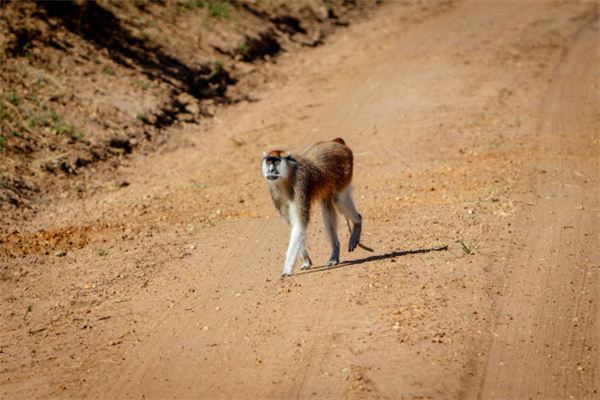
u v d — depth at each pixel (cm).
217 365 1762
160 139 4006
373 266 2212
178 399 1639
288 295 2084
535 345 1762
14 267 2488
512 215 2616
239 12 6262
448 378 1616
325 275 2192
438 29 6944
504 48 6066
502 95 4725
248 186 3328
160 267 2430
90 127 3819
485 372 1653
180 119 4331
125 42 4831
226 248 2567
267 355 1777
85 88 4125
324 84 5278
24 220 2941
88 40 4609
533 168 3228
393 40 6594
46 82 4000
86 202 3192
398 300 1958
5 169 3241
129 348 1894
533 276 2120
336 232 2331
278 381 1659
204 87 4875
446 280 2062
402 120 4256
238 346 1839
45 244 2695
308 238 2636
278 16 6606
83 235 2781
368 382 1614
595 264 2209
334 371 1673
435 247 2342
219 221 2881
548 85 4997
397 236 2508
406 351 1717
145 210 3048
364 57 6044
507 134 3884
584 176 3136
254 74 5366
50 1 4622
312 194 2225
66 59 4294
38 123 3650
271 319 1952
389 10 7756
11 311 2173
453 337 1767
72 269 2459
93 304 2178
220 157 3806
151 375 1753
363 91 5016
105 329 2012
